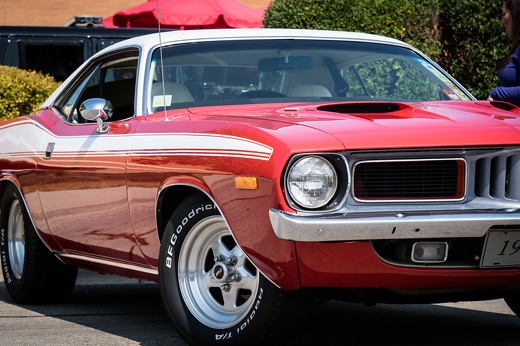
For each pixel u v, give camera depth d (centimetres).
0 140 628
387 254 376
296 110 437
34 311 577
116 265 507
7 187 621
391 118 401
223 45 522
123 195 468
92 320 532
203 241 421
